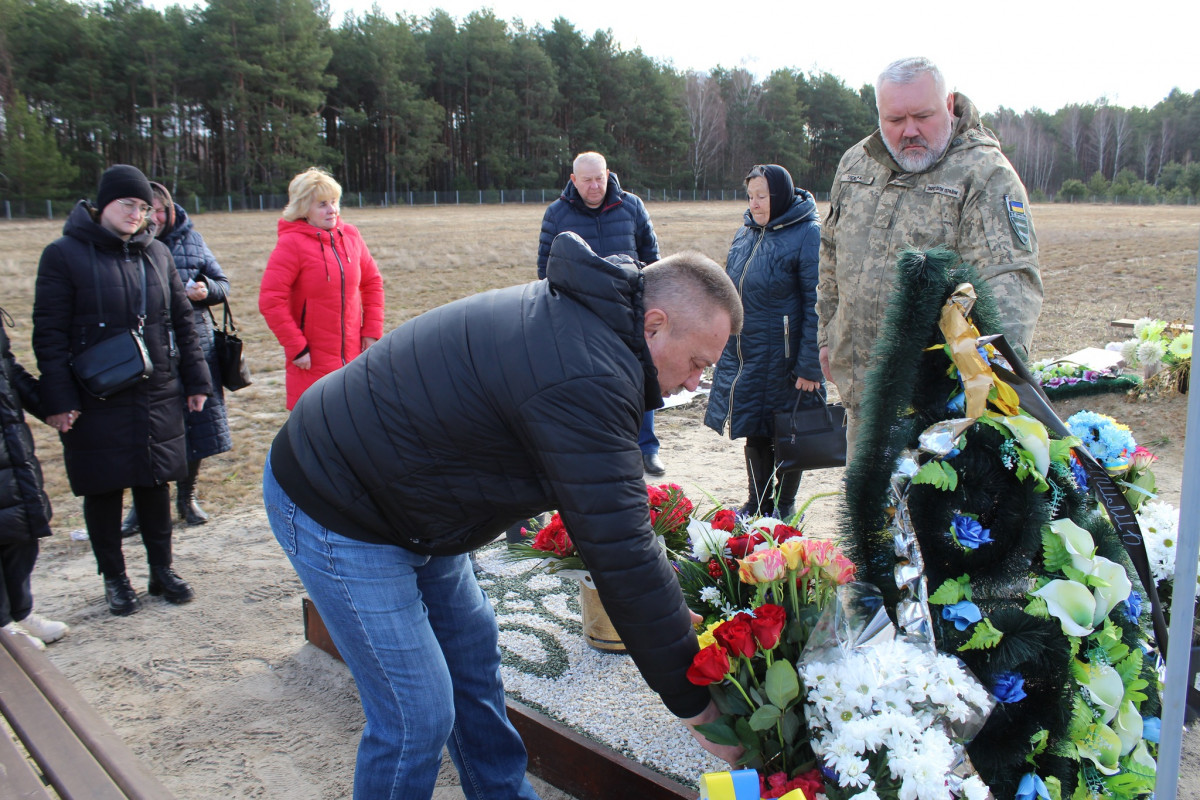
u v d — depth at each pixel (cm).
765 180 389
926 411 190
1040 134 9281
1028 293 250
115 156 5378
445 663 188
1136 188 6869
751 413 406
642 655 167
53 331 332
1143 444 523
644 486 164
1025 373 186
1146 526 219
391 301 1298
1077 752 182
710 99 7781
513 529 390
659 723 265
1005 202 254
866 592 182
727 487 498
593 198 484
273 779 257
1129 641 197
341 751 271
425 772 184
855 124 8325
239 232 3025
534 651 314
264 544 440
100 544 361
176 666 323
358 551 175
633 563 160
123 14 5394
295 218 414
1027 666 177
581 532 160
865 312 287
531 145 6650
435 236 2778
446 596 205
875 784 159
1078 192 7062
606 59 6969
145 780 186
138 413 347
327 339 419
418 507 171
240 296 1398
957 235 265
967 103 271
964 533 176
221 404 454
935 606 179
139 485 354
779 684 169
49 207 4319
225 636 346
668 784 222
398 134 6147
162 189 427
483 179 6631
